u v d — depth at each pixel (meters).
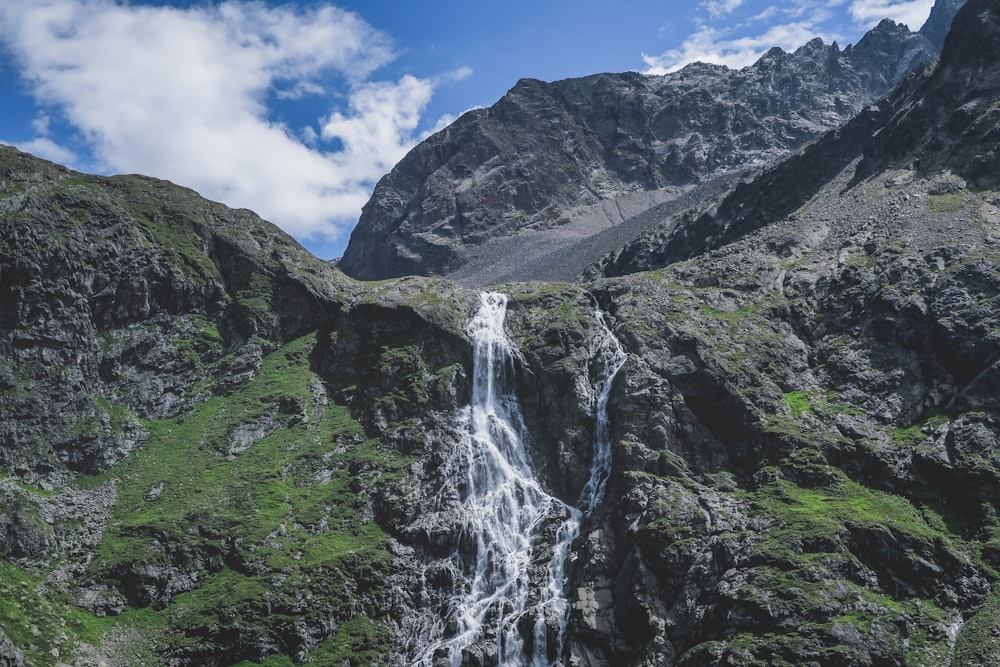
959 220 109.00
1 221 102.81
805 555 77.06
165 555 85.69
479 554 92.31
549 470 101.06
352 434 102.81
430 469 97.94
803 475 87.31
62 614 77.94
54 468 92.44
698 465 92.62
